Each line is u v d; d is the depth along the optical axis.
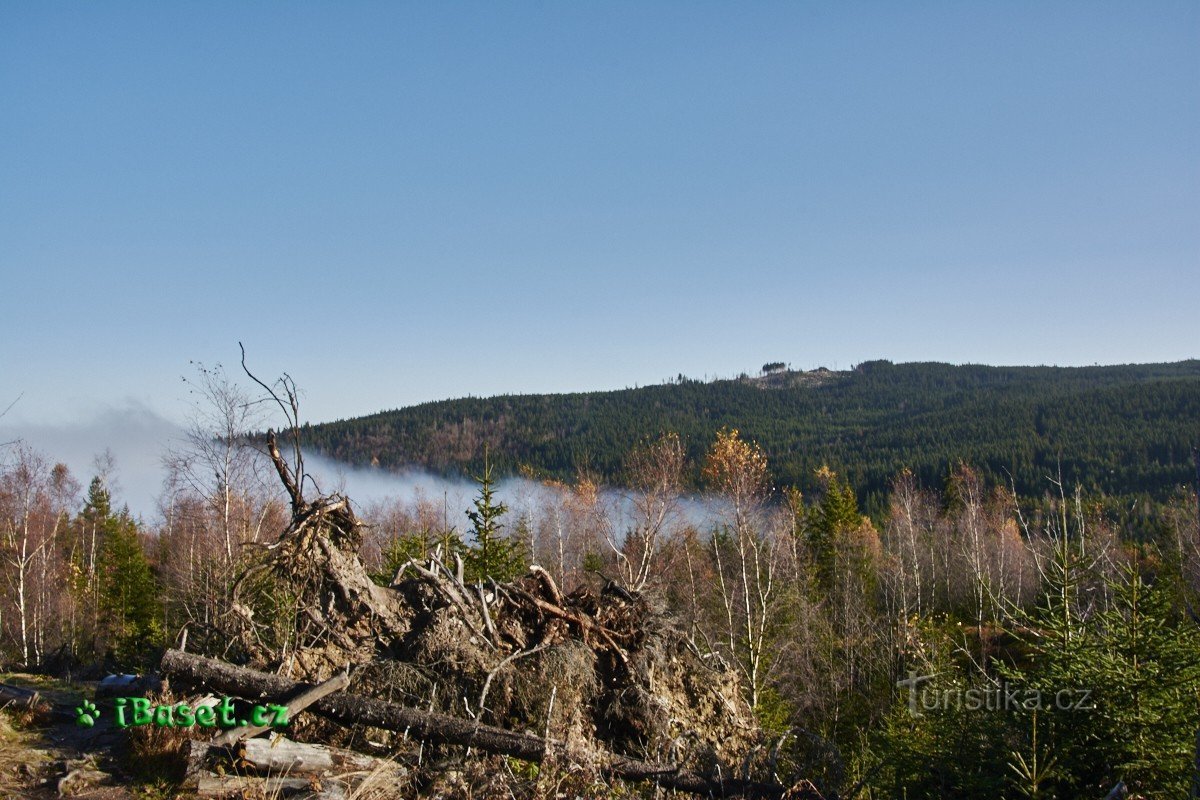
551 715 10.06
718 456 44.34
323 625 11.03
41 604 39.56
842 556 44.25
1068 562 11.41
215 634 11.84
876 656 33.12
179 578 30.25
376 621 11.31
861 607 37.94
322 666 10.63
